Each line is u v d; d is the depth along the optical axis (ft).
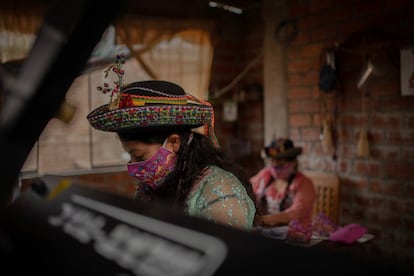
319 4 9.27
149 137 3.17
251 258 0.92
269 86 10.41
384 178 8.36
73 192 1.51
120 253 1.07
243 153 12.59
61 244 1.19
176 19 10.65
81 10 0.78
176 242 1.04
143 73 10.34
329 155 9.32
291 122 10.07
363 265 0.81
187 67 10.84
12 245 1.21
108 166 9.98
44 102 0.80
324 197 8.84
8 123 0.79
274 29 10.19
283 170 8.59
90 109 8.98
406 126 7.92
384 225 8.42
